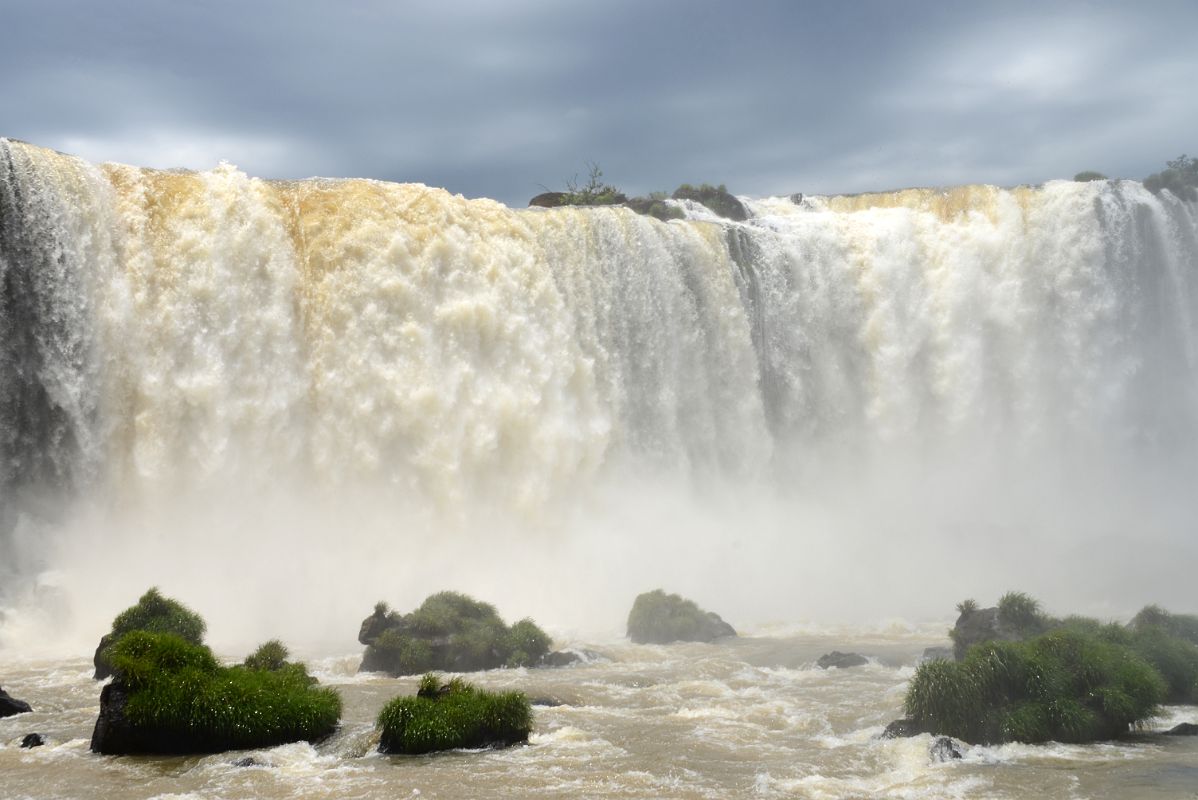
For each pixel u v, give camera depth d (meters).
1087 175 64.69
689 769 19.16
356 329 43.31
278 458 41.84
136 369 39.84
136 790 18.05
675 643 33.72
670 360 51.09
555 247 48.72
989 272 59.00
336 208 43.94
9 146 38.31
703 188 67.00
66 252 38.81
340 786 18.12
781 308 55.06
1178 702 23.59
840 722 22.77
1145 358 59.34
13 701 23.94
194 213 41.25
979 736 20.66
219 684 21.22
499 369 45.75
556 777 18.64
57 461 38.50
